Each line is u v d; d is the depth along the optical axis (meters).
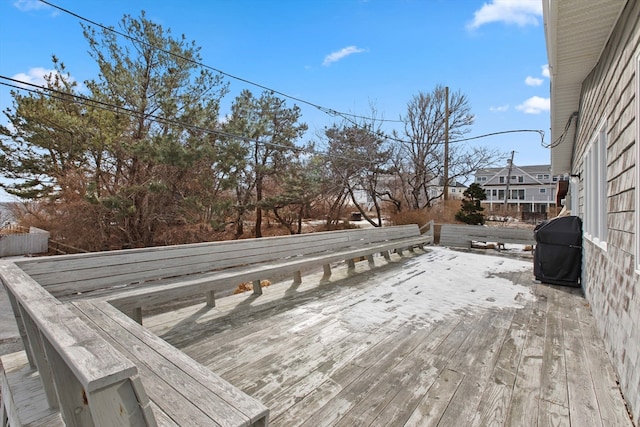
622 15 2.45
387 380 2.12
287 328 2.95
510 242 7.44
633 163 2.08
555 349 2.63
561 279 4.64
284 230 16.92
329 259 4.54
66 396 1.05
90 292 2.53
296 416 1.74
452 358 2.44
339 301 3.77
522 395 1.97
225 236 14.03
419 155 16.75
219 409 1.15
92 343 0.89
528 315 3.44
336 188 15.41
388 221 15.95
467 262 6.36
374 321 3.17
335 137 15.48
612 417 1.78
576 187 6.30
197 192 11.21
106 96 9.93
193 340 2.66
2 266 2.06
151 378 1.35
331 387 2.03
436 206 15.12
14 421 1.64
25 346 2.01
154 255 2.95
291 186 14.24
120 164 10.84
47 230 14.09
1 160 11.47
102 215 10.53
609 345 2.53
